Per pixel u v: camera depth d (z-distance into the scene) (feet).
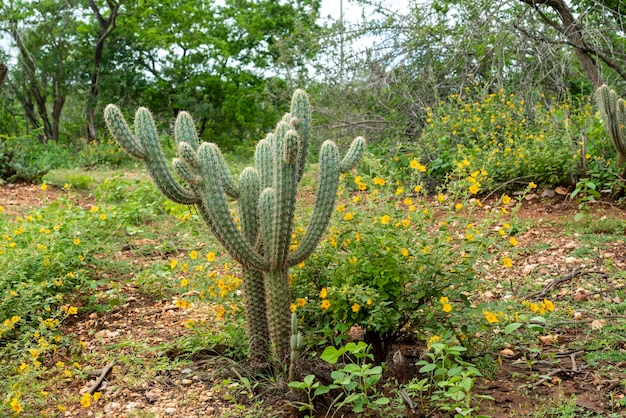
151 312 16.53
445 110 34.37
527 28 31.45
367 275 12.30
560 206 25.72
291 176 11.28
